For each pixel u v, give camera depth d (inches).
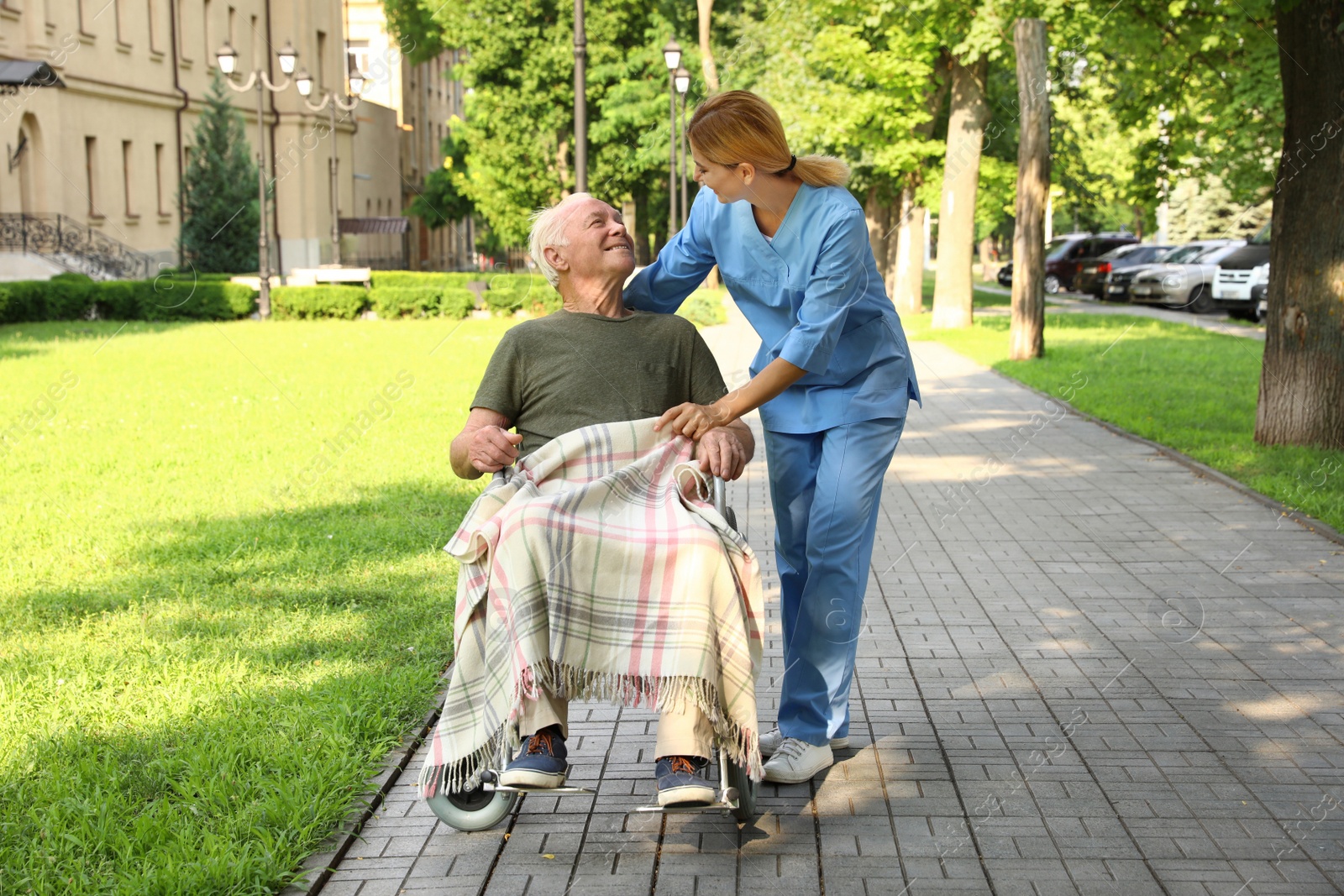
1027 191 679.7
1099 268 1333.7
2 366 630.5
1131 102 554.6
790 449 139.8
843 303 127.6
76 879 113.1
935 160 1027.9
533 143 1475.1
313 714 154.3
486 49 1451.8
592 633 114.0
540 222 129.0
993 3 696.4
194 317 1086.4
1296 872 118.5
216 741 145.9
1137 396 525.3
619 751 151.2
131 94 1375.5
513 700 111.5
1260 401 386.6
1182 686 174.1
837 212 127.2
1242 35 470.6
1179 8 440.1
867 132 944.3
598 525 116.2
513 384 128.3
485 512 120.6
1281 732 155.7
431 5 1523.1
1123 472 358.6
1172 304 1107.9
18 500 300.5
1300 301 371.2
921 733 156.8
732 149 125.6
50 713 156.6
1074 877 117.9
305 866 119.2
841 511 135.9
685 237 140.6
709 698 113.4
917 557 256.4
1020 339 690.2
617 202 1546.5
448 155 1898.4
